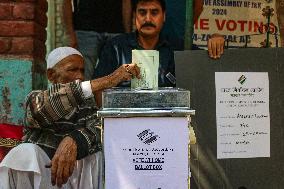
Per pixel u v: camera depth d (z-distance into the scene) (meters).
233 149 3.54
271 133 3.57
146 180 2.62
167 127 2.60
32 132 3.33
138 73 2.96
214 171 3.53
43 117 3.13
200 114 3.53
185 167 2.62
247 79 3.55
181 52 3.54
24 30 4.50
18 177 3.02
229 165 3.54
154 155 2.61
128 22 5.19
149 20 4.09
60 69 3.38
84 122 3.38
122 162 2.62
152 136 2.61
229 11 5.77
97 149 3.18
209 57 3.54
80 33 5.17
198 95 3.53
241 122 3.55
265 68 3.57
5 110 4.49
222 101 3.54
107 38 5.18
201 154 3.53
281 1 5.81
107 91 2.65
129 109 2.60
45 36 5.04
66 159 2.92
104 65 4.35
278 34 5.84
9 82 4.50
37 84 4.69
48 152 3.25
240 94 3.55
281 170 3.56
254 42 5.84
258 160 3.56
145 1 4.07
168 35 5.08
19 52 4.51
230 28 5.79
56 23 5.99
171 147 2.61
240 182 3.54
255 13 5.81
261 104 3.57
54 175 2.91
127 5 5.17
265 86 3.57
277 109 3.57
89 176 3.22
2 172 2.99
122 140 2.61
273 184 3.56
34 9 4.50
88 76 5.17
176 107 2.61
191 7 4.18
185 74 3.53
